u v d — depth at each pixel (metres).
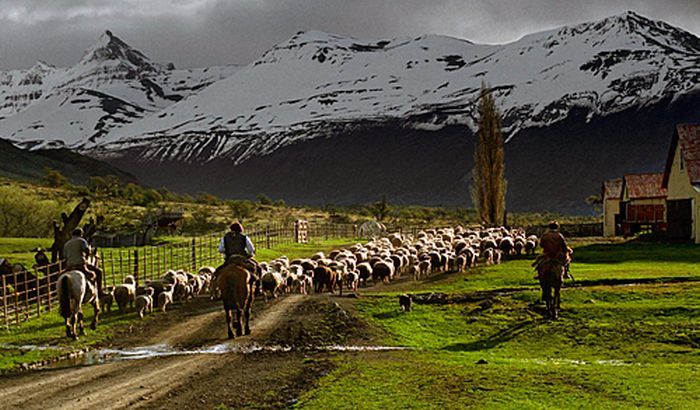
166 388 15.84
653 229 73.38
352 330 22.98
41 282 29.89
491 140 72.56
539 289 30.89
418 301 28.23
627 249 50.50
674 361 19.66
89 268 22.97
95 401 14.79
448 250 41.50
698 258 42.47
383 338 22.14
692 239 56.22
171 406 14.42
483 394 14.79
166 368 17.83
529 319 25.25
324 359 18.78
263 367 17.89
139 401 14.78
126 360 18.91
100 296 23.64
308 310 25.81
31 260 37.81
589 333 22.95
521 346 22.03
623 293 28.64
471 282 33.94
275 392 15.45
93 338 21.72
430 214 129.00
